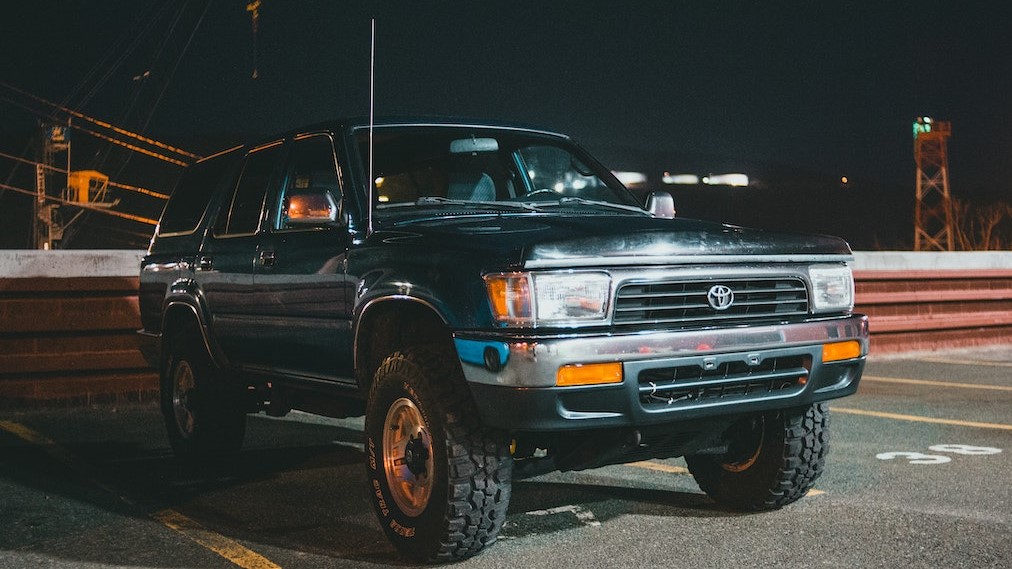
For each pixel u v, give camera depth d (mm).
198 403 6434
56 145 80812
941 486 5781
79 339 9141
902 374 11312
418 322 4672
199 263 6258
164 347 6793
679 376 4277
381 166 5309
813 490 5707
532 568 4316
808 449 5043
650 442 4633
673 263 4301
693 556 4469
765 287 4598
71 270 9070
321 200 4914
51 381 9023
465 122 5844
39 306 8961
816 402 4883
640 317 4223
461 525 4246
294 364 5461
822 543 4641
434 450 4262
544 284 4047
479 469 4230
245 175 6254
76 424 8242
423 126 5660
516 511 5332
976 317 13984
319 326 5105
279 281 5398
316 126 5703
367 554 4602
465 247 4312
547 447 4652
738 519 5102
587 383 4035
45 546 4738
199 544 4777
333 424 8305
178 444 6723
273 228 5695
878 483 5867
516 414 4020
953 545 4582
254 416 8719
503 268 4078
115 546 4742
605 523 5062
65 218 80500
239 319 5832
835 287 4859
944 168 82312
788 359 4621
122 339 9305
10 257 8836
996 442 7184
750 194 93375
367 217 5020
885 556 4426
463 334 4176
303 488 5949
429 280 4340
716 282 4414
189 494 5801
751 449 5195
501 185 5648
